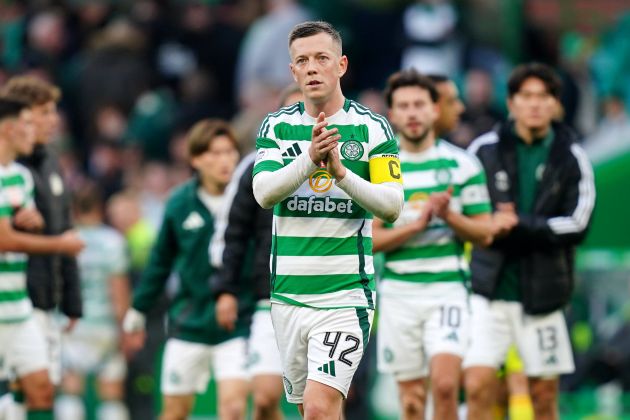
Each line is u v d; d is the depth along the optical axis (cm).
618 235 4666
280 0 6212
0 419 3400
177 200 3575
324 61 2391
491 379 3206
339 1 6397
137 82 6306
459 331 3081
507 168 3256
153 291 3653
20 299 3291
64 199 3516
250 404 4359
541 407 3284
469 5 6109
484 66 5991
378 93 5866
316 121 2439
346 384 2416
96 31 6788
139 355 4591
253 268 3306
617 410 4269
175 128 6103
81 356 4653
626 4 5900
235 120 6178
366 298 2442
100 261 4681
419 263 3127
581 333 4381
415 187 3156
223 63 6606
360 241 2439
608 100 5447
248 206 3281
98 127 6191
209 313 3503
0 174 3272
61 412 4641
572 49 5878
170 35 6700
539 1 5934
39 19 6738
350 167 2430
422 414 3184
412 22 6175
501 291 3228
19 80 3466
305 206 2417
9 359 3291
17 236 3225
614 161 4700
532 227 3166
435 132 3262
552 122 3294
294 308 2438
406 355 3150
